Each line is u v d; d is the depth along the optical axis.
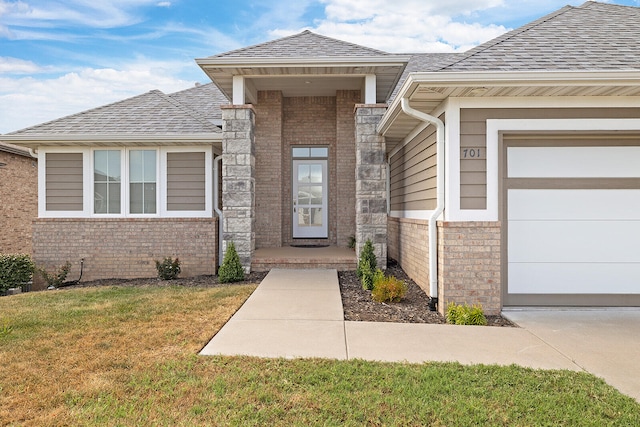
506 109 5.71
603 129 5.66
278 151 11.34
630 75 4.95
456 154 5.70
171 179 9.70
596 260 5.95
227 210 8.81
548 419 3.00
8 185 13.45
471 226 5.68
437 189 6.03
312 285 7.51
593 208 5.93
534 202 5.93
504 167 5.89
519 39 6.21
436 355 4.19
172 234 9.59
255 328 5.04
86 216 9.70
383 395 3.33
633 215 5.92
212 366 3.88
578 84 5.13
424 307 6.17
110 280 9.37
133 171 9.74
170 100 10.75
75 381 3.60
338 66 8.41
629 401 3.24
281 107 11.38
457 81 5.12
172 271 9.02
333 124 11.74
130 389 3.45
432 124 6.42
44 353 4.23
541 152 5.89
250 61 8.23
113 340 4.61
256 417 3.02
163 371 3.77
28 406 3.18
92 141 9.22
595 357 4.15
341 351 4.29
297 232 12.18
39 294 7.21
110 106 10.45
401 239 9.48
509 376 3.66
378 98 10.65
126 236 9.63
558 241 5.95
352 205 11.44
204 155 9.62
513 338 4.71
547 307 5.95
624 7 7.45
